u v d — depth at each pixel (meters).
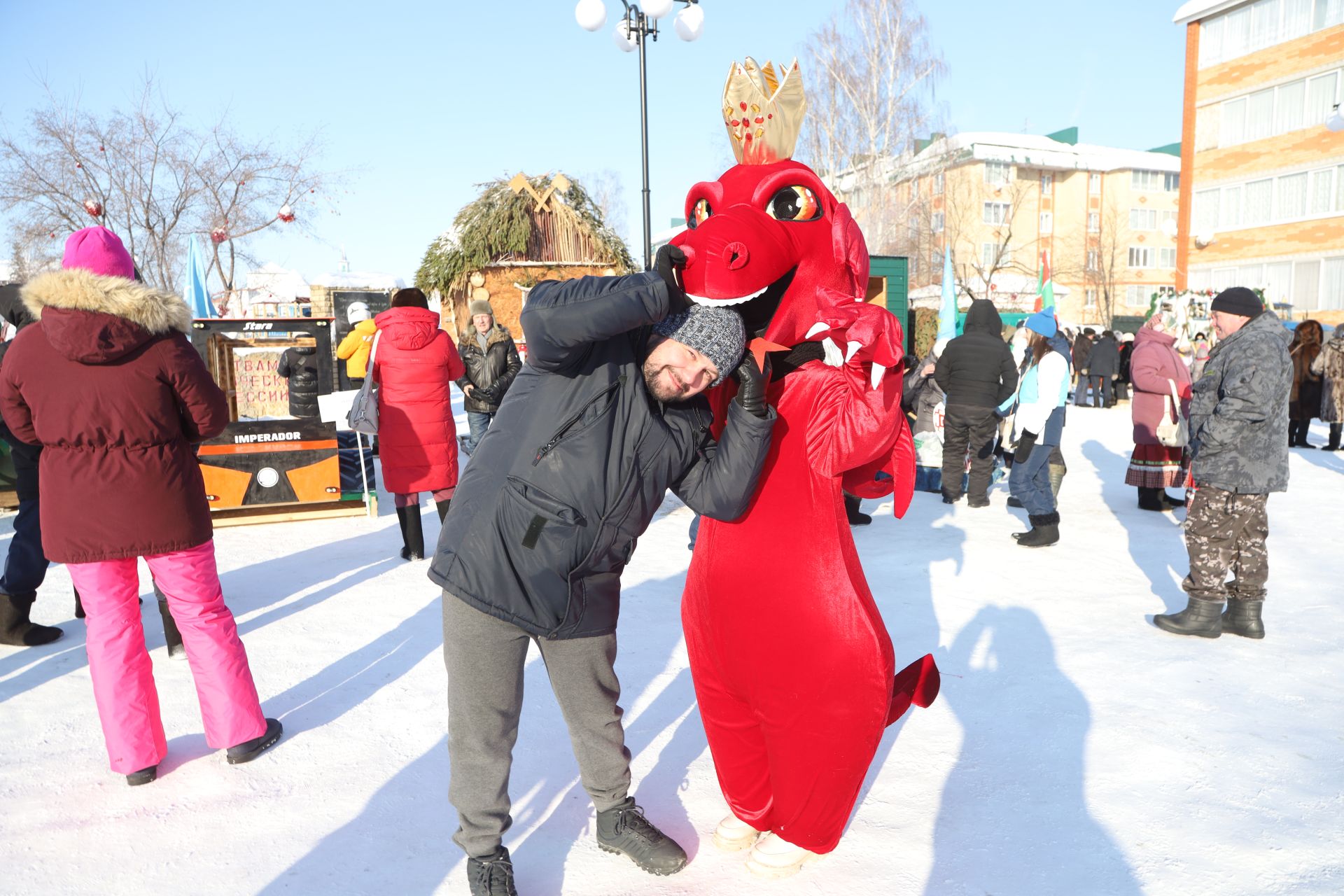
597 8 9.27
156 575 2.94
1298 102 26.44
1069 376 6.04
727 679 2.35
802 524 2.22
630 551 2.27
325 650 4.14
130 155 18.08
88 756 3.12
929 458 8.49
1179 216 30.17
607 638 2.33
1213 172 28.92
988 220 48.75
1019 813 2.70
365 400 5.46
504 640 2.20
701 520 2.45
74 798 2.83
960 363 7.60
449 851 2.55
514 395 2.22
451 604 2.21
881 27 27.61
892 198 28.41
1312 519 7.13
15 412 2.77
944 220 40.50
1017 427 6.11
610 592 2.30
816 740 2.24
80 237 2.92
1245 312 4.21
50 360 2.70
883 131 27.58
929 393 8.51
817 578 2.20
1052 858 2.47
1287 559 5.89
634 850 2.43
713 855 2.53
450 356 5.81
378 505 7.62
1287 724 3.33
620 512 2.15
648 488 2.17
